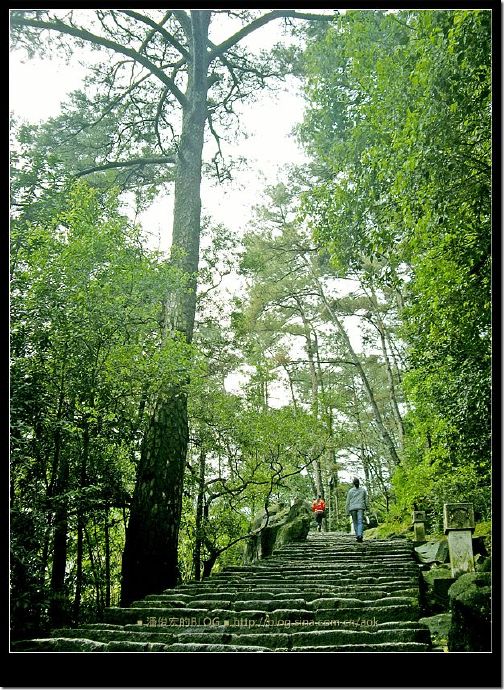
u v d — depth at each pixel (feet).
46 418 21.81
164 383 27.63
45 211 27.50
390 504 57.62
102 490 26.71
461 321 20.94
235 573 26.58
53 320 22.88
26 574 20.44
